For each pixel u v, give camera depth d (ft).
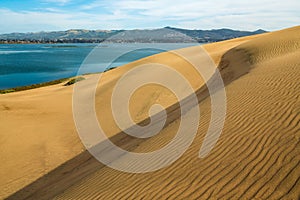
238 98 27.81
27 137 37.96
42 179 26.61
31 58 254.27
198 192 13.78
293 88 25.75
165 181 15.81
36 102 56.70
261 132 18.19
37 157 31.94
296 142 15.60
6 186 25.99
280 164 14.08
